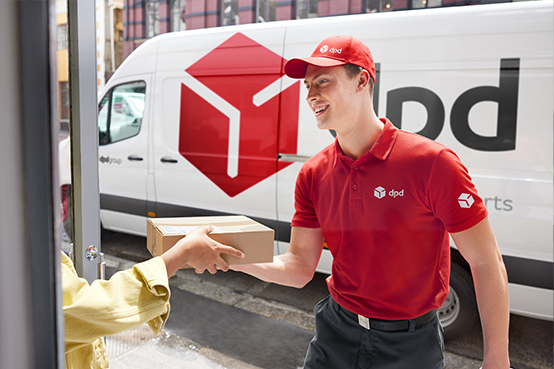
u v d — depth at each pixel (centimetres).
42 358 47
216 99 322
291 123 292
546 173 224
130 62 369
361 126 118
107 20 685
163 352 241
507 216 233
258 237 91
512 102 229
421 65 249
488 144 236
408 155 109
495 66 232
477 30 237
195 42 335
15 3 43
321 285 340
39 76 44
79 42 128
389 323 118
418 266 115
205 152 330
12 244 45
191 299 313
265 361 237
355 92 117
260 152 305
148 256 350
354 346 124
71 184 136
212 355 241
